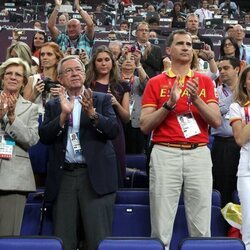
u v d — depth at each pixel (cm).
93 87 470
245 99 416
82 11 681
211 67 561
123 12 1448
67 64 407
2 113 374
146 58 642
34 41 677
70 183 398
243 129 401
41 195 446
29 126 393
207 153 402
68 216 396
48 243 350
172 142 396
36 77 488
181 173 395
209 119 392
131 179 501
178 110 398
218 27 1174
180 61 407
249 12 1789
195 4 1758
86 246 421
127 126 558
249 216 391
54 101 412
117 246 349
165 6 1587
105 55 470
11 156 385
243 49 721
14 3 1598
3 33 945
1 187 380
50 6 1445
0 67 401
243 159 401
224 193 473
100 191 394
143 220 426
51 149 407
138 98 559
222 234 427
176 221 425
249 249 389
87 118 401
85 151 396
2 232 383
